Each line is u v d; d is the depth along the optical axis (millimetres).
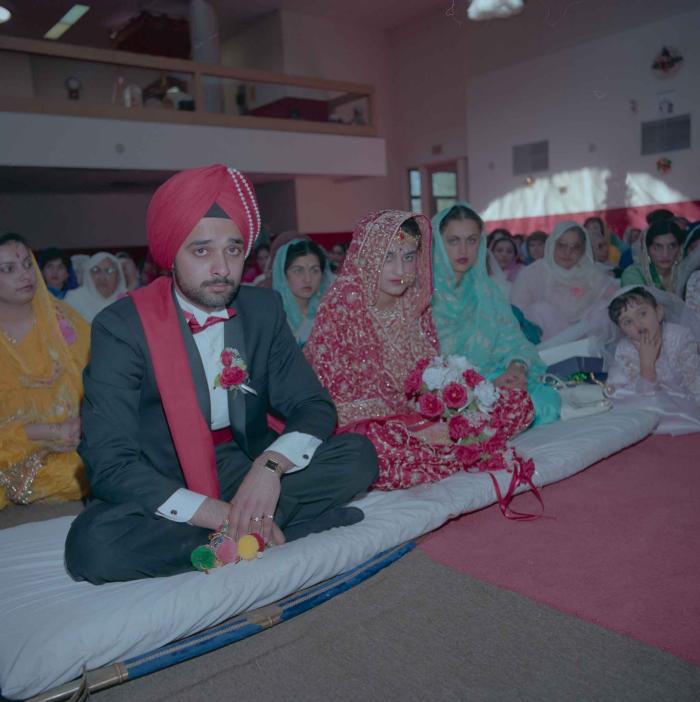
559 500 2439
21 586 1771
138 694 1508
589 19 9617
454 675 1496
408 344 2725
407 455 2424
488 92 11016
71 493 2865
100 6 9734
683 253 3801
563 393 3242
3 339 2982
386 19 11922
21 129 7176
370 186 12312
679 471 2635
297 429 1995
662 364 3242
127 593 1681
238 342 1983
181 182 1778
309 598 1803
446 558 2061
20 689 1438
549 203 10484
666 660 1502
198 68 8562
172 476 1987
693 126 8805
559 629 1646
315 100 10820
